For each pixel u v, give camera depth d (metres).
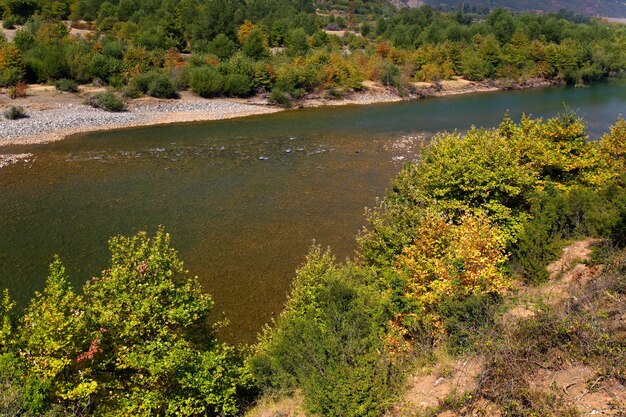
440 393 9.98
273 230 26.92
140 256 12.52
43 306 10.97
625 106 66.75
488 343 10.11
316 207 30.23
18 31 71.38
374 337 11.37
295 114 60.00
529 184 19.03
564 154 21.84
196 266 22.89
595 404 8.38
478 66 88.25
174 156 40.22
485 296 12.25
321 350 11.20
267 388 12.38
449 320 11.93
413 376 10.91
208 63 70.31
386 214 17.61
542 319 10.52
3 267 22.38
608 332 9.91
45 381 10.02
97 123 49.41
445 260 13.66
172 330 12.22
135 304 11.52
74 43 69.88
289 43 94.50
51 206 29.31
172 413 11.55
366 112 62.53
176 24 88.00
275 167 37.94
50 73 60.44
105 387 11.17
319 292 14.12
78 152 40.25
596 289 12.09
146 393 11.12
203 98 63.56
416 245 15.10
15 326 11.96
